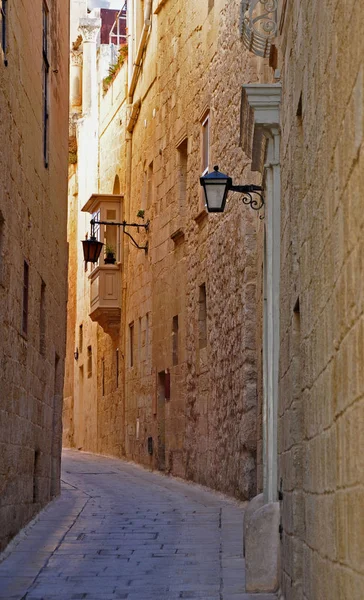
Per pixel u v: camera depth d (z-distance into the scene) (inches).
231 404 693.3
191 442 866.8
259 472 586.2
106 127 1418.6
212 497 725.9
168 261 998.4
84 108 1612.9
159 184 1054.4
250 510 413.1
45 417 647.8
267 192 420.2
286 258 326.3
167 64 1023.0
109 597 358.9
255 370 634.8
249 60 636.1
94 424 1475.1
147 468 1074.7
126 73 1309.1
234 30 705.0
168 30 1017.5
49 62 663.8
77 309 1658.5
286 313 323.0
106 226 1304.1
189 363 881.5
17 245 496.7
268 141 401.1
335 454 189.8
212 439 772.6
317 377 225.0
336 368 187.2
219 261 749.3
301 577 276.1
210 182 465.7
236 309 674.8
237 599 345.7
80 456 1374.3
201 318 845.8
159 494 773.3
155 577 397.1
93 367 1496.1
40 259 611.5
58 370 759.1
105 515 617.6
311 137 239.1
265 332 473.4
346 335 171.3
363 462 151.7
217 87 774.5
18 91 497.4
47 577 400.8
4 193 449.4
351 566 167.0
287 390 312.7
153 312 1071.6
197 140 871.1
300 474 280.1
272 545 359.6
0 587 379.9
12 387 484.1
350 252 164.7
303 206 262.1
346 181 169.8
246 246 639.8
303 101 264.1
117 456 1283.2
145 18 1141.1
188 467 878.4
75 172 1706.4
